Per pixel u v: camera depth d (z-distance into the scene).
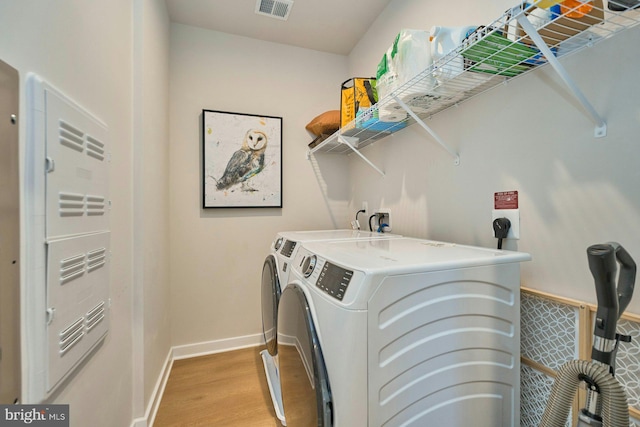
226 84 2.35
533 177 1.06
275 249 1.82
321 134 2.36
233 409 1.58
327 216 2.65
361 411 0.75
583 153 0.91
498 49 0.94
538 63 1.03
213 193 2.29
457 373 0.88
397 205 1.92
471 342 0.90
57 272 0.73
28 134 0.65
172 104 2.21
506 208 1.17
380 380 0.77
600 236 0.87
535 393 1.04
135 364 1.38
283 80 2.52
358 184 2.50
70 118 0.81
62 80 0.79
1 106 0.57
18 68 0.62
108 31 1.11
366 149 2.34
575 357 0.92
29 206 0.65
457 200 1.42
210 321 2.30
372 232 2.02
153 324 1.61
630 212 0.80
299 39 2.45
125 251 1.28
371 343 0.76
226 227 2.35
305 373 0.95
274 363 1.68
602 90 0.86
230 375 1.93
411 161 1.77
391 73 1.34
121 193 1.23
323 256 1.02
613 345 0.60
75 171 0.83
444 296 0.86
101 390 1.01
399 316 0.80
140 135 1.41
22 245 0.63
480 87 1.24
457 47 0.94
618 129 0.83
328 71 2.66
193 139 2.26
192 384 1.82
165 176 2.00
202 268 2.29
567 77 0.83
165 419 1.50
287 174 2.53
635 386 0.79
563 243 0.97
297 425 1.08
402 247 1.22
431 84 1.19
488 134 1.24
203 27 2.28
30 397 0.64
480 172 1.29
